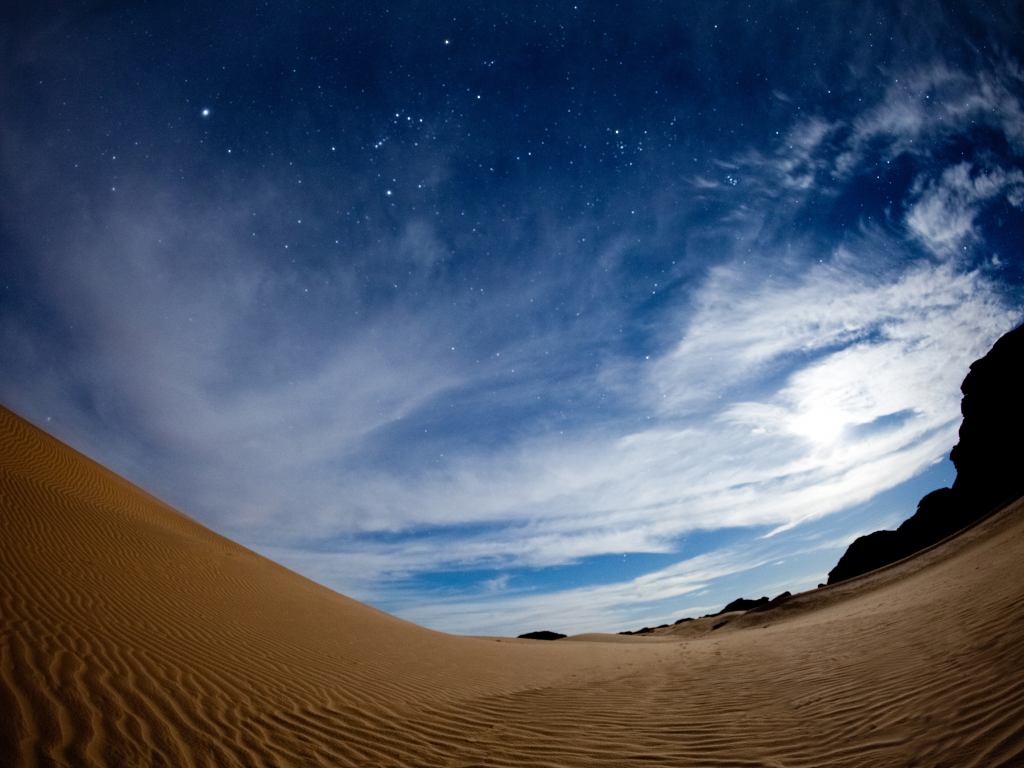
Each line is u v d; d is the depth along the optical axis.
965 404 25.64
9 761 2.81
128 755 3.16
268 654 6.54
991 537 13.85
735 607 39.34
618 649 13.79
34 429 17.80
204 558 12.05
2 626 4.72
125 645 5.21
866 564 26.75
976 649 4.20
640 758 3.59
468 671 7.88
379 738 4.16
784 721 3.99
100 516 11.91
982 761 2.54
